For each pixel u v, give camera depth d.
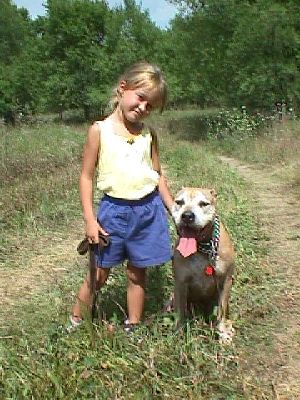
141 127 1.81
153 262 1.77
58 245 3.11
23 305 2.21
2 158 5.94
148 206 1.76
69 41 17.03
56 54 17.16
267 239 3.09
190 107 17.98
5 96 15.37
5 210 3.72
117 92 1.77
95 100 16.16
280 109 9.11
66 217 3.61
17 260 2.85
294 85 9.02
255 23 9.09
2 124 9.94
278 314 2.08
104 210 1.76
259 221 3.49
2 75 15.61
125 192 1.73
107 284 2.24
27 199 4.02
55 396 1.39
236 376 1.56
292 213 3.77
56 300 2.17
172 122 13.26
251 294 2.24
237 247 2.72
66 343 1.62
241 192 4.49
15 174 5.23
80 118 17.62
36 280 2.55
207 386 1.51
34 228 3.38
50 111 18.16
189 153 7.41
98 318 1.80
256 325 1.98
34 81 16.31
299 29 9.20
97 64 16.56
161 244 1.78
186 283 1.87
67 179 4.84
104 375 1.48
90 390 1.43
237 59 9.50
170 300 2.02
